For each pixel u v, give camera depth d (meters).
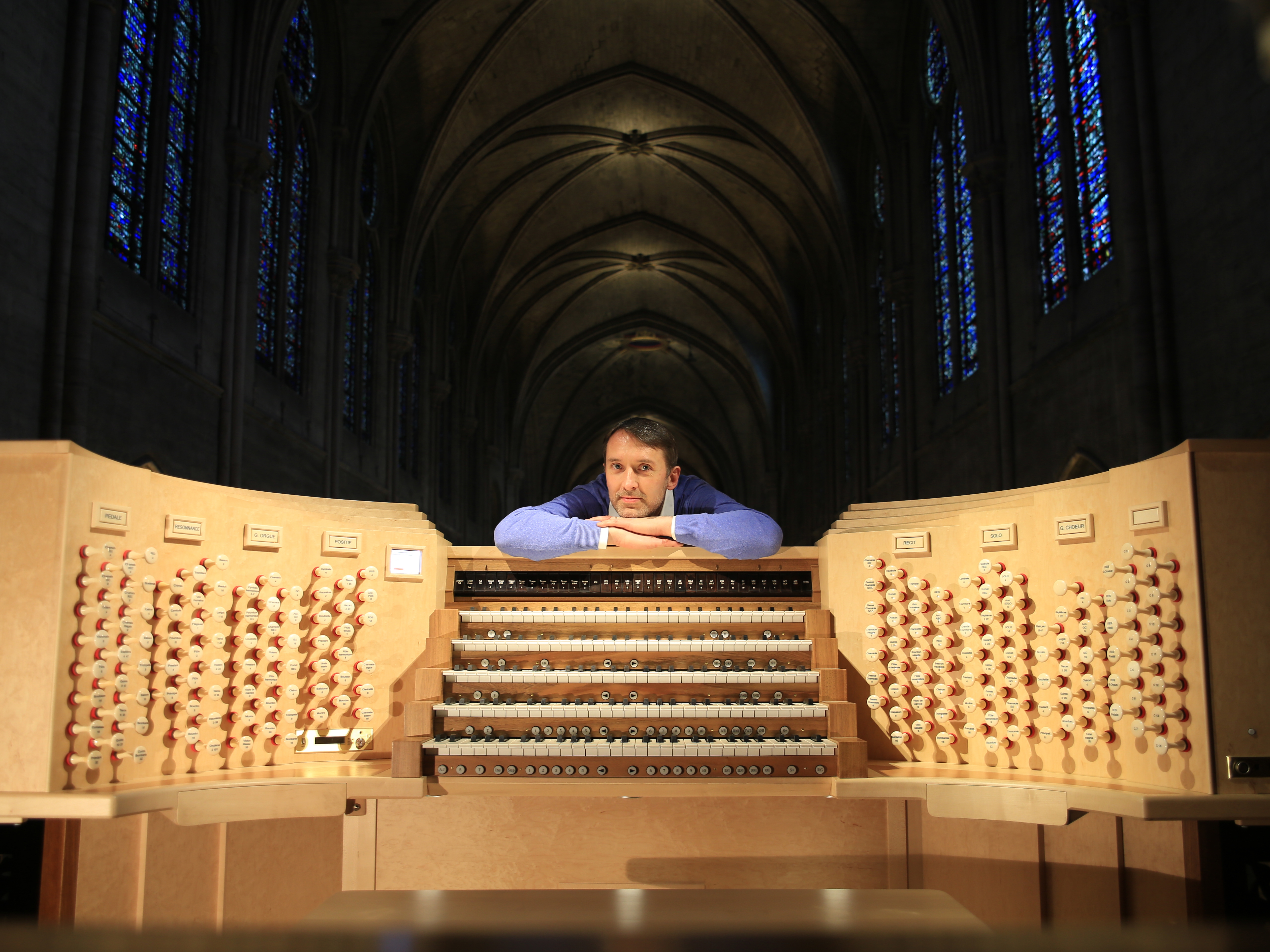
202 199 15.12
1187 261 11.11
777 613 4.00
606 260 40.31
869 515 4.47
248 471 16.48
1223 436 10.39
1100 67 13.04
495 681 3.75
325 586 4.00
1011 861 4.32
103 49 11.58
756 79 27.00
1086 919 4.16
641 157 33.03
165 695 3.58
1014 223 16.52
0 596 3.18
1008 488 16.42
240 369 15.82
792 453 40.06
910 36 22.14
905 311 22.47
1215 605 3.15
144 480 3.55
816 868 4.24
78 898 3.73
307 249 20.30
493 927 0.89
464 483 37.00
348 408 23.17
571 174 33.22
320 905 2.50
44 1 10.77
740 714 3.62
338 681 3.99
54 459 3.25
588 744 3.49
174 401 13.91
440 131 26.22
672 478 4.55
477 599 4.21
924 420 21.44
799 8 22.70
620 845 4.24
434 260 32.00
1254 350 9.83
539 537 4.08
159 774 3.54
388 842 4.28
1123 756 3.44
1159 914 3.91
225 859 4.28
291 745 3.89
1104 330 13.05
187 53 14.86
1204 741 3.11
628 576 4.18
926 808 4.30
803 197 30.75
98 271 11.64
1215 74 10.45
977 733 3.87
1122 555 3.47
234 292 15.83
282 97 18.78
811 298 35.53
